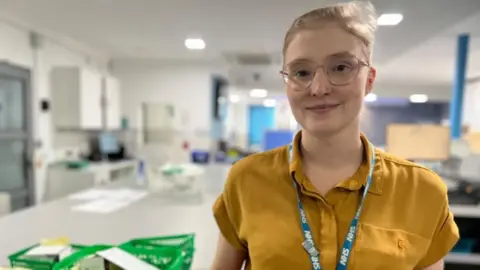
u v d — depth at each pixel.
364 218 0.66
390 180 0.69
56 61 4.18
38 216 1.75
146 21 3.24
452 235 0.69
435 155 2.77
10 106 3.47
